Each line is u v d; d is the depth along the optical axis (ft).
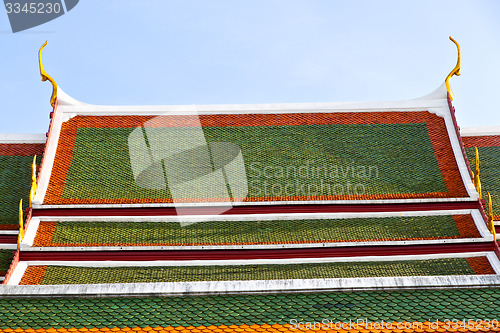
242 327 55.47
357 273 100.58
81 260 102.68
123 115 128.06
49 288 59.62
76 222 107.76
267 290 59.62
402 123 127.24
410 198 110.01
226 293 59.52
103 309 57.88
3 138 127.03
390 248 103.76
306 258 103.14
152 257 102.99
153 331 55.01
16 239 107.55
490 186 118.93
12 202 114.93
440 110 127.34
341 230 106.73
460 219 108.27
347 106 129.70
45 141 127.75
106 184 113.39
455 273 100.07
